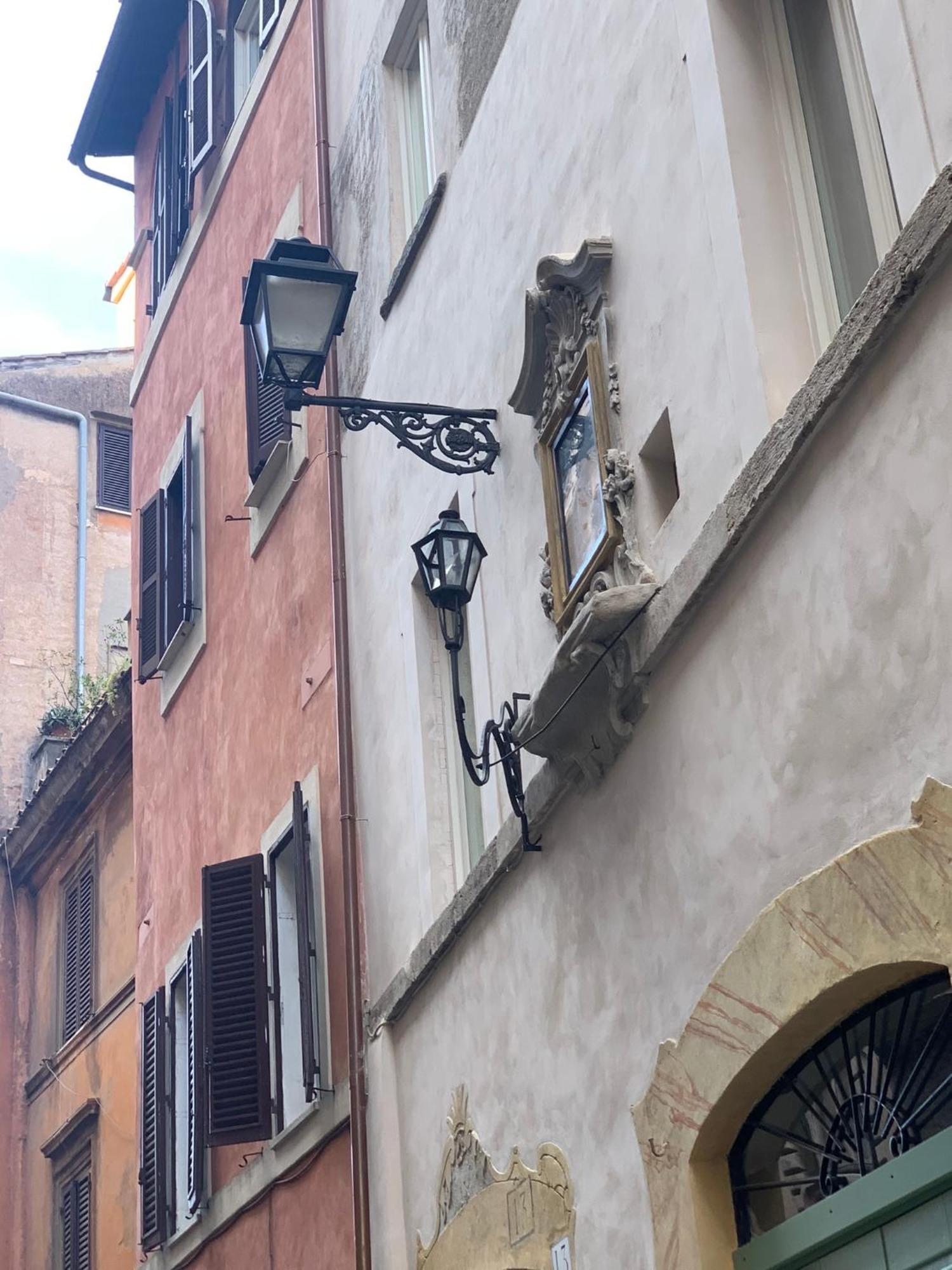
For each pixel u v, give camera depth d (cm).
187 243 1591
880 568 490
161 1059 1329
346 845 1019
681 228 643
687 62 637
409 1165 888
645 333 664
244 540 1326
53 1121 1881
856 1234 508
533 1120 723
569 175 765
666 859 613
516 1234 725
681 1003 598
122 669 1781
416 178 1083
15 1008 2036
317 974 1057
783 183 599
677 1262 577
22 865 2091
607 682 642
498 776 809
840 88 583
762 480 542
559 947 706
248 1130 1071
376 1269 899
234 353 1412
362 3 1181
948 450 461
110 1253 1647
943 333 463
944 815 454
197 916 1316
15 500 2427
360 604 1068
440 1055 850
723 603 579
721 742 579
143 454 1667
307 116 1292
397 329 1028
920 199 486
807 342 578
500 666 814
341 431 1134
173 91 1736
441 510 924
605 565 675
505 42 872
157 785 1487
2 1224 1928
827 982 502
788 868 533
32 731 2286
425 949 857
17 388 2486
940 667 462
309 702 1137
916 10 491
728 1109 562
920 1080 496
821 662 519
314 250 834
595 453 695
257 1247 1101
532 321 743
